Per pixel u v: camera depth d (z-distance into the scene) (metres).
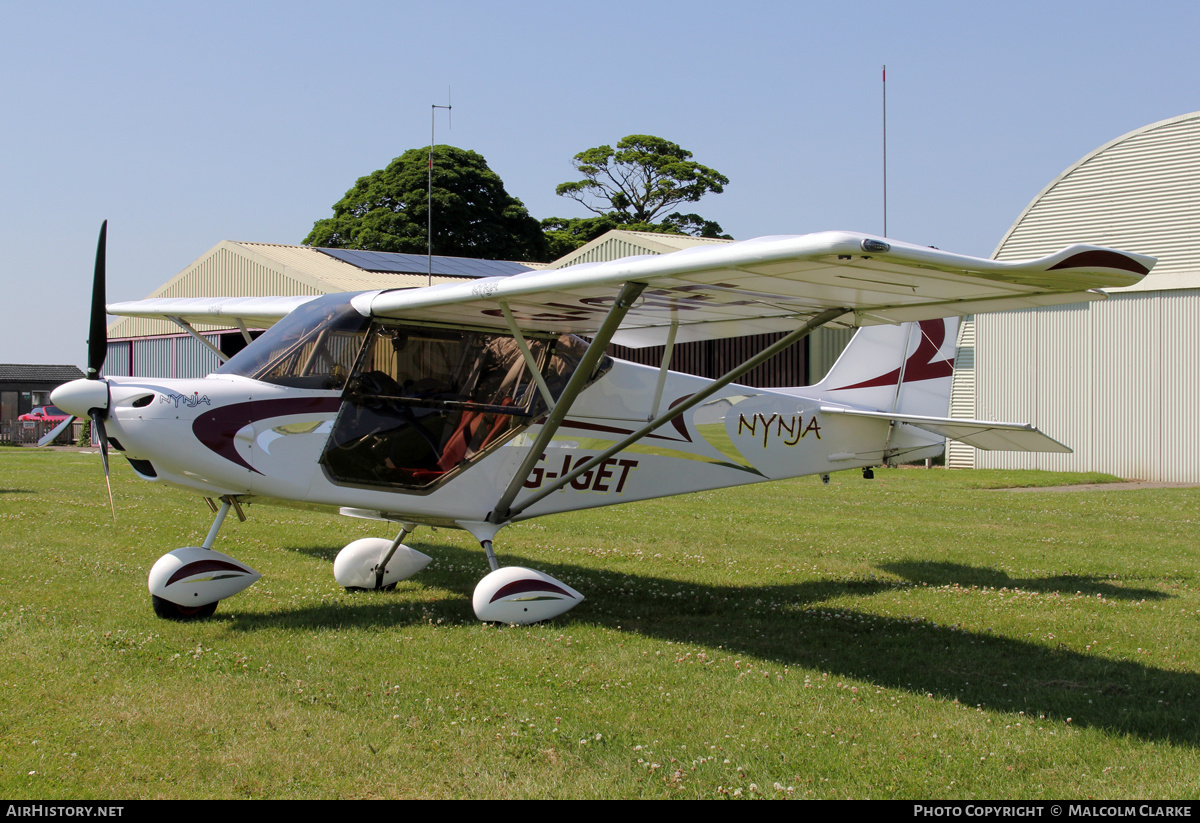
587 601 6.18
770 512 11.05
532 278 4.90
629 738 3.62
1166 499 13.07
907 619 5.71
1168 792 3.21
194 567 5.35
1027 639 5.27
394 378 5.64
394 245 35.44
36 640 4.76
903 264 3.73
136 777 3.17
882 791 3.19
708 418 6.88
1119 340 17.83
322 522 9.45
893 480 15.73
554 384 6.21
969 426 6.70
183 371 25.03
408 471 5.70
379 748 3.44
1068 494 13.77
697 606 6.09
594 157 45.56
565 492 6.37
